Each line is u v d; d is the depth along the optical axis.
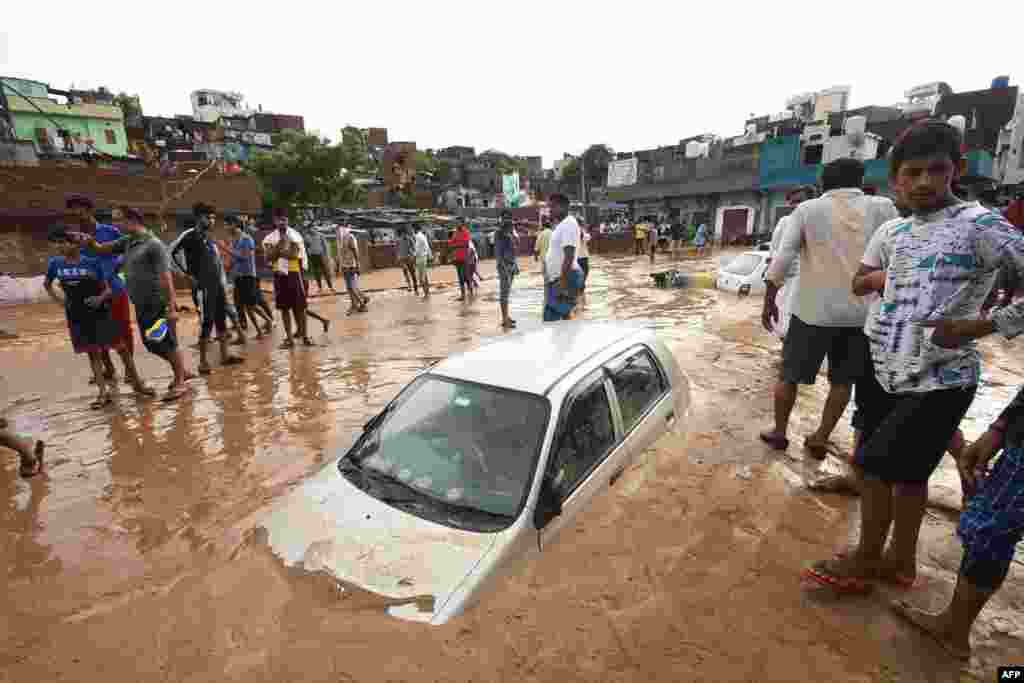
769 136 38.50
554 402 2.97
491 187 71.12
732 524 3.17
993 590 2.09
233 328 9.52
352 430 5.02
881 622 2.43
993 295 2.33
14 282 14.62
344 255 11.77
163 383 6.78
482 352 3.69
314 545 2.65
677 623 2.38
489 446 2.89
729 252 29.72
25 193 15.81
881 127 37.16
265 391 6.29
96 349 5.76
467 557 2.43
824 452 4.09
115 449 4.75
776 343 8.05
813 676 2.13
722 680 2.09
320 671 2.06
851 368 3.79
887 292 2.45
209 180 19.73
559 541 2.77
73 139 34.19
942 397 2.27
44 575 3.00
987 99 35.16
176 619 2.46
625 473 3.41
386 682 2.00
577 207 48.22
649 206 44.50
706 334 8.70
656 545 2.89
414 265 14.75
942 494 3.62
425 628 2.19
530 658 2.13
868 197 3.72
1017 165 34.41
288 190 34.06
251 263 9.23
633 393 3.79
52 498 3.91
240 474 4.20
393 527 2.65
